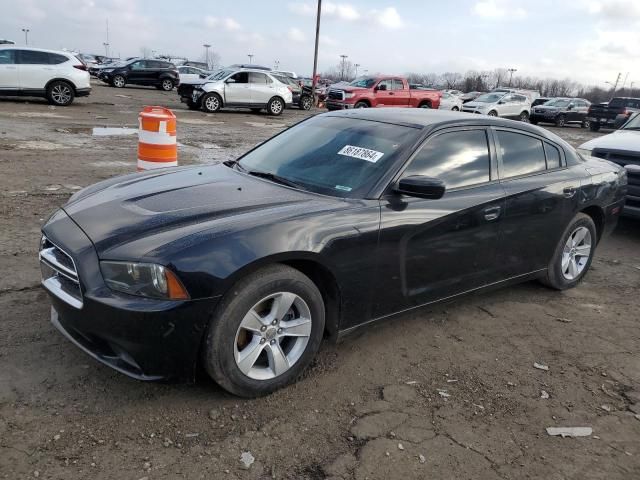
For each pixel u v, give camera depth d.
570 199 4.61
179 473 2.45
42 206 6.36
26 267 4.50
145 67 33.38
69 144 11.09
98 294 2.68
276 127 18.00
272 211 3.10
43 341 3.41
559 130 27.08
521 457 2.74
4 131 12.07
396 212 3.42
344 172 3.62
